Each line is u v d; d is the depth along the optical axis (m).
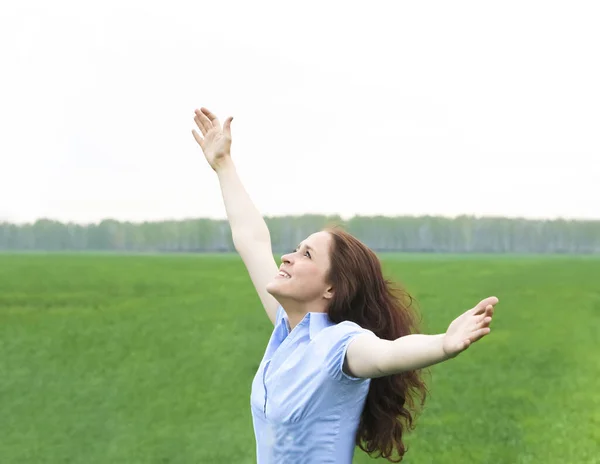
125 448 12.54
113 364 20.22
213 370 19.38
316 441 4.43
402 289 4.95
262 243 5.39
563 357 21.19
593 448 12.10
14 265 67.94
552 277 55.09
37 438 13.20
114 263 74.50
